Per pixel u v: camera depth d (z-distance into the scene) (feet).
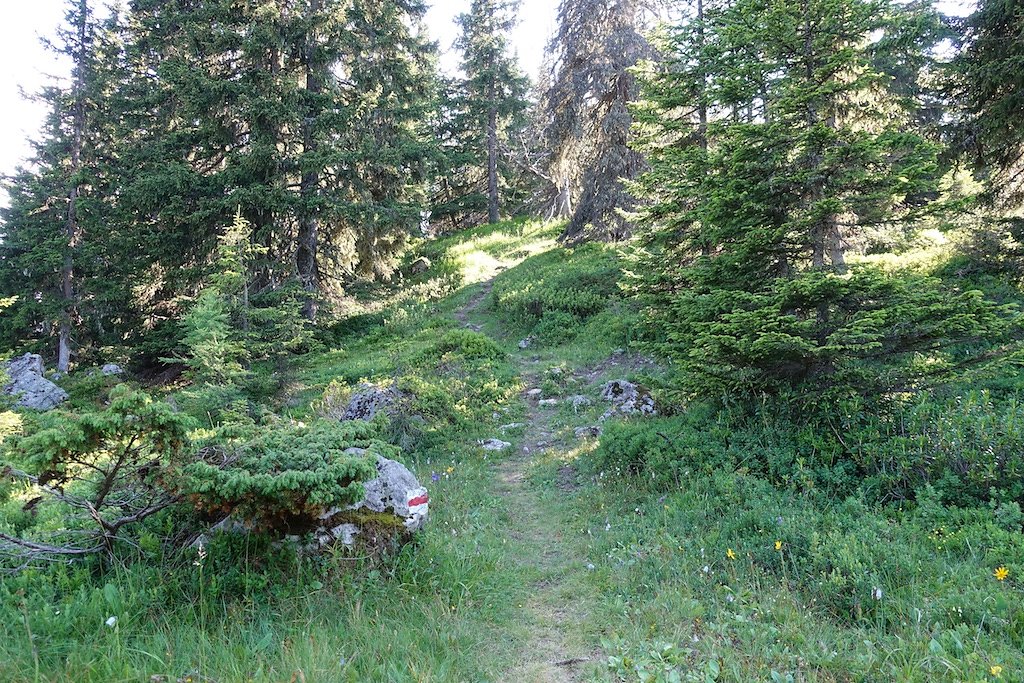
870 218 25.39
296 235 78.33
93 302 77.56
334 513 17.28
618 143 77.92
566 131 83.05
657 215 35.60
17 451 14.61
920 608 14.15
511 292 74.54
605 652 13.67
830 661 12.20
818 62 27.04
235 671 11.55
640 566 18.33
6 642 12.10
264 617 14.07
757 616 14.55
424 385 41.65
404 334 73.00
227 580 15.24
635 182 39.11
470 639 14.06
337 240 81.00
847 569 15.98
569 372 50.26
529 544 22.00
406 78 82.43
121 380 70.54
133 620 13.39
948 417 22.62
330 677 11.60
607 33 77.92
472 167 142.61
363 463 15.99
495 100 127.24
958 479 20.18
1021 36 34.78
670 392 30.94
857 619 14.24
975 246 40.52
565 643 14.42
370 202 73.92
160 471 15.88
